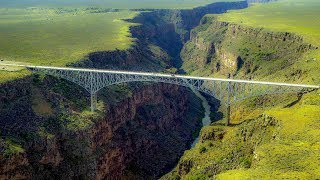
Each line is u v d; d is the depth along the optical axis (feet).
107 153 536.01
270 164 343.46
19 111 485.97
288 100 564.71
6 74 528.22
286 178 313.73
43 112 507.30
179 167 497.87
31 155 451.53
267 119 443.73
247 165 400.88
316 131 389.19
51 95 536.83
